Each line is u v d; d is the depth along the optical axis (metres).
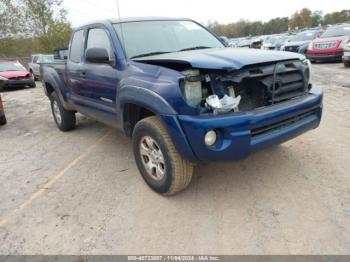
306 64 3.57
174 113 2.96
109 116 4.28
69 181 4.15
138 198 3.56
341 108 6.43
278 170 3.89
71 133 6.35
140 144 3.59
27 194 3.90
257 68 3.05
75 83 5.06
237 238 2.79
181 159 3.19
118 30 4.10
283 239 2.72
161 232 2.95
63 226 3.17
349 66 12.78
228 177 3.83
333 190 3.35
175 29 4.52
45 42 28.19
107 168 4.45
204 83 3.00
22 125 7.50
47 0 28.14
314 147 4.46
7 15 28.28
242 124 2.85
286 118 3.16
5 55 29.92
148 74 3.30
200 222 3.04
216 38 4.81
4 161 5.11
